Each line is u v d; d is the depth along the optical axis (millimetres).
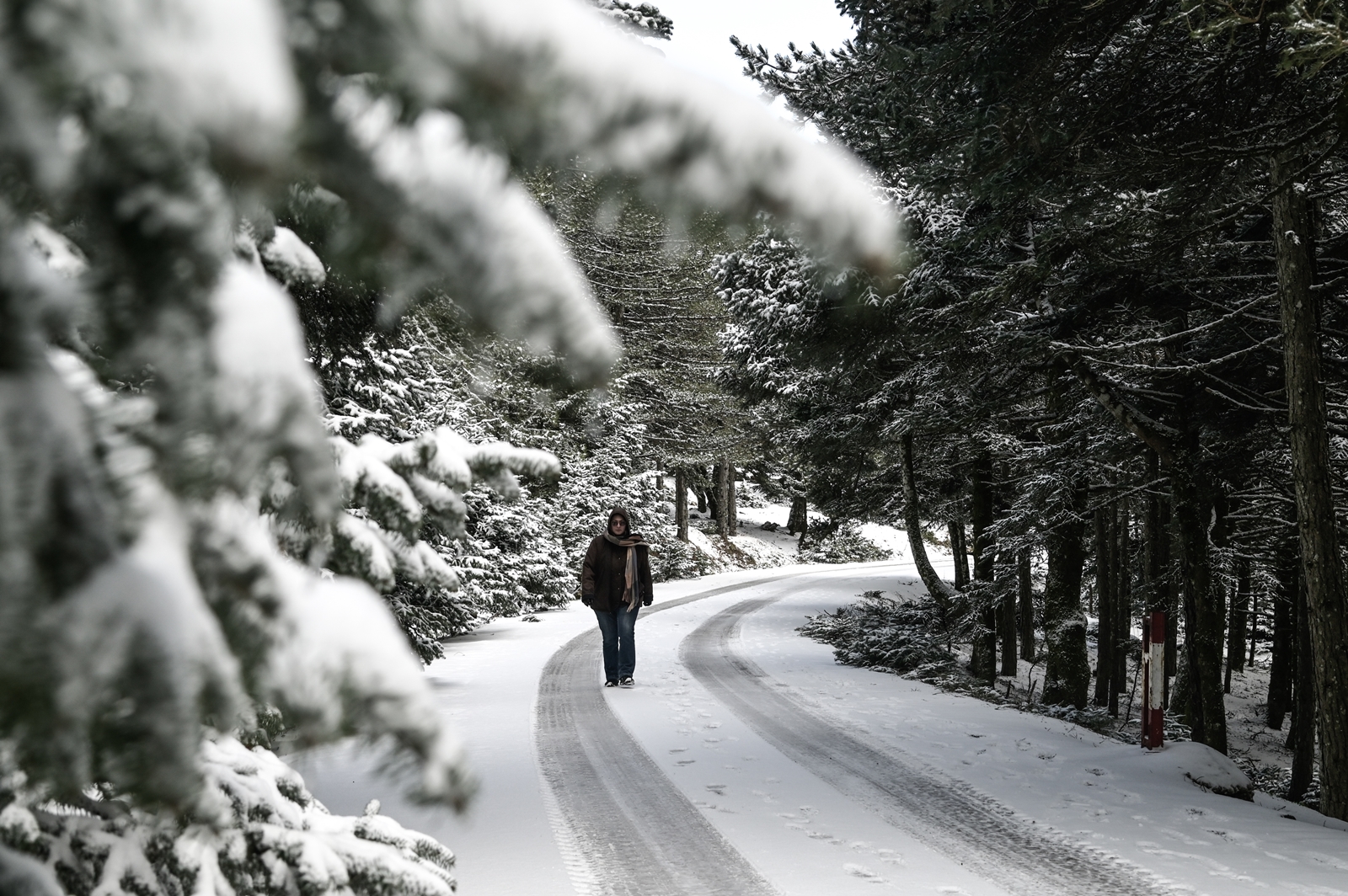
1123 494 14336
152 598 546
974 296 8773
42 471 527
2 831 1248
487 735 7891
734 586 30562
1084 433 14617
